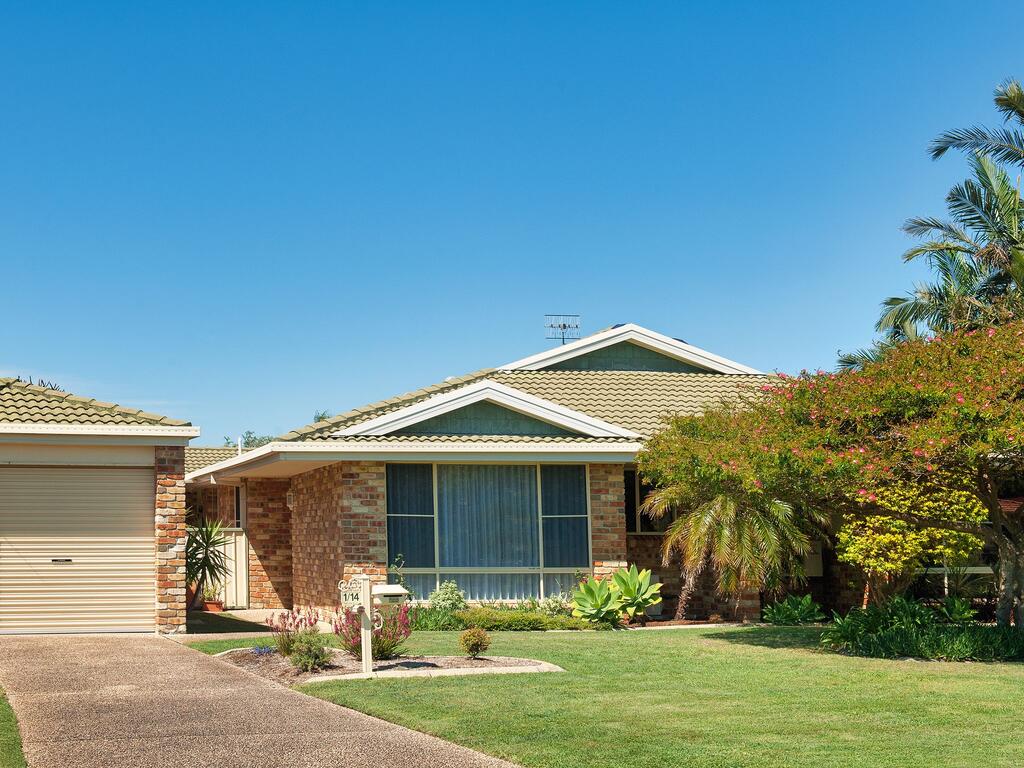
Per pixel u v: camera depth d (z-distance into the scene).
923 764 8.43
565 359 26.33
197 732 9.62
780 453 14.87
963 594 23.42
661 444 17.86
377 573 20.44
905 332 29.33
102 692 11.84
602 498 21.75
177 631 17.56
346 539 20.42
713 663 14.45
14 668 13.67
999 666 14.38
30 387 17.86
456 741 9.23
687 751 8.81
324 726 9.91
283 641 14.36
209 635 17.52
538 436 21.81
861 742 9.27
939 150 27.30
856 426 15.02
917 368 15.01
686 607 21.61
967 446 13.88
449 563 21.03
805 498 17.00
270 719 10.25
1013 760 8.62
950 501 20.25
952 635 15.42
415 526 20.92
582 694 11.70
